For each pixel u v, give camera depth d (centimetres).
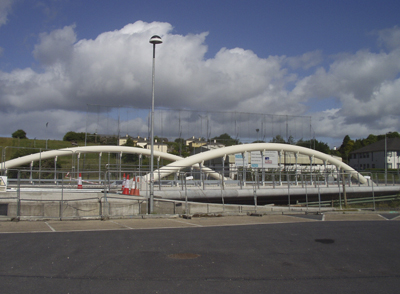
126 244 1096
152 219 1827
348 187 3456
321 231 1437
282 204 3256
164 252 987
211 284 696
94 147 4150
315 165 5850
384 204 3478
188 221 1770
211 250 1023
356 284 713
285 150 4656
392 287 696
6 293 629
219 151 4266
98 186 2919
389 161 7781
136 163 4619
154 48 2138
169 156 4528
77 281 707
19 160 3688
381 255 992
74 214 1830
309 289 675
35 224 1568
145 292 643
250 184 3603
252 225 1620
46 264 838
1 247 1033
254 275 766
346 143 10881
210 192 2667
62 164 4381
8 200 1884
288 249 1056
